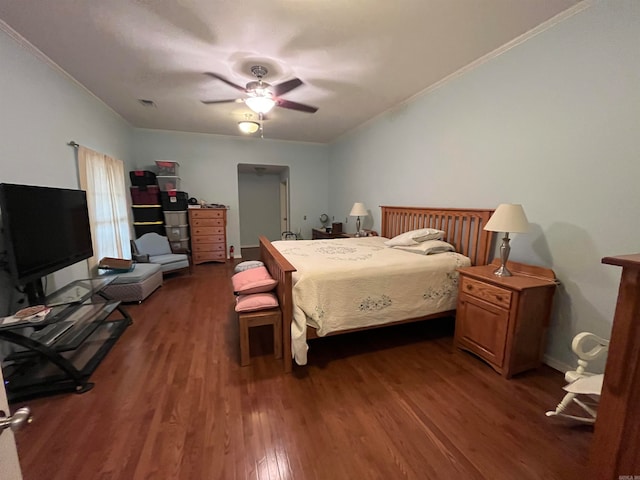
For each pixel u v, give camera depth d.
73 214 2.64
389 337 2.62
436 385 1.92
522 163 2.29
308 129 5.21
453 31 2.16
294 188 6.41
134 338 2.55
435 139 3.21
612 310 1.81
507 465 1.33
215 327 2.79
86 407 1.68
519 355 1.97
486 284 2.10
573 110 1.94
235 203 6.00
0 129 2.04
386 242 3.31
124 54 2.50
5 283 2.06
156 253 4.55
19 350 2.11
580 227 1.93
